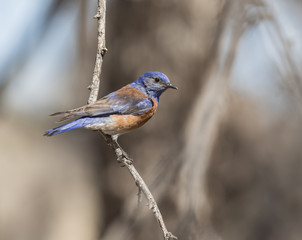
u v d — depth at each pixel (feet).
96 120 32.55
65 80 60.75
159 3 43.21
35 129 82.53
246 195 49.08
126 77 43.83
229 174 47.09
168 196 32.07
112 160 44.52
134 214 32.32
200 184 30.35
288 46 30.99
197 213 30.27
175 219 32.19
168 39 42.98
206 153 30.37
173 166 30.35
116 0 44.86
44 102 78.02
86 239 73.87
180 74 42.47
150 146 42.22
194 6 42.86
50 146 81.61
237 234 48.57
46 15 46.80
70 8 45.68
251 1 31.22
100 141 45.52
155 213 27.48
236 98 46.42
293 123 49.24
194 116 30.63
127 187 43.39
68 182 79.30
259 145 49.01
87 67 45.91
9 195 77.36
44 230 75.82
